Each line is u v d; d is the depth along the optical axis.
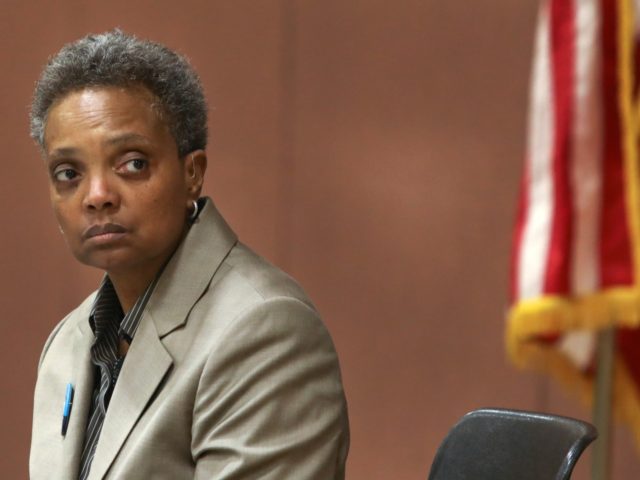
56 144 6.32
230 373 6.16
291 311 6.30
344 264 17.94
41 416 7.15
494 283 17.34
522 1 17.23
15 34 17.84
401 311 17.78
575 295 9.59
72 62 6.35
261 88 18.08
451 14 17.56
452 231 17.56
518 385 17.36
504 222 17.27
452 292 17.58
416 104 17.66
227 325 6.27
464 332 17.53
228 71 18.09
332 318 18.02
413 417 17.81
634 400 10.88
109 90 6.29
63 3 17.81
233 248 6.80
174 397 6.20
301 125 18.02
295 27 18.03
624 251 9.62
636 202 9.66
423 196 17.66
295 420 6.12
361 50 17.88
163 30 17.98
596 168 9.81
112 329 6.96
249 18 18.09
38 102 6.48
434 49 17.61
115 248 6.34
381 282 17.83
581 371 10.78
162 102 6.40
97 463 6.26
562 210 9.74
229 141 18.12
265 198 18.09
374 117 17.80
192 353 6.32
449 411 17.66
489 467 6.67
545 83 10.16
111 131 6.23
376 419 17.98
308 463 6.09
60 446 6.86
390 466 17.95
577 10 10.04
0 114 17.88
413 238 17.70
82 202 6.29
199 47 18.06
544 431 6.44
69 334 7.46
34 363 18.00
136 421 6.29
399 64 17.73
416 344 17.75
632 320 9.47
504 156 17.27
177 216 6.54
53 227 17.97
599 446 9.80
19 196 17.95
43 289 18.00
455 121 17.52
